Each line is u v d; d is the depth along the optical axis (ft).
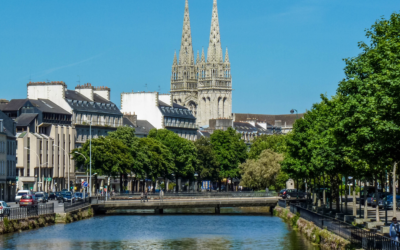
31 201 431.84
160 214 504.43
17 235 320.91
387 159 219.82
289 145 419.74
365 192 292.40
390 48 217.15
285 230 367.86
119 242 321.11
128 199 544.21
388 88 198.90
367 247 206.59
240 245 310.65
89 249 295.48
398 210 397.60
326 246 262.88
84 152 572.10
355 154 237.45
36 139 643.45
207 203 511.40
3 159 563.07
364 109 213.46
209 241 327.26
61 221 391.86
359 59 251.19
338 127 239.50
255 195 569.64
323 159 322.34
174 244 317.01
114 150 580.30
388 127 196.44
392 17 241.76
